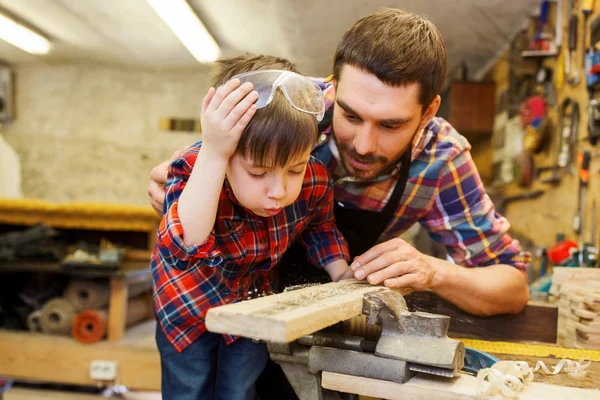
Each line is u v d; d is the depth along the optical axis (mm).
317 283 1241
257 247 1188
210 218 975
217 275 1216
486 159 4574
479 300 1454
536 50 3225
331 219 1393
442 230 1627
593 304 1395
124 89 6430
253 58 1161
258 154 972
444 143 1529
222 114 937
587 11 2748
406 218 1613
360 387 922
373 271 1196
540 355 1330
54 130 6504
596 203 2566
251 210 1093
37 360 2932
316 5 3537
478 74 4914
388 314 944
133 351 2902
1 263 3088
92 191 6441
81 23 4902
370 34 1183
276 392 1441
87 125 6473
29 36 5301
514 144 3744
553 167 3064
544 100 3250
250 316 732
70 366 2914
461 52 4363
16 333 3080
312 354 965
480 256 1617
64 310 3018
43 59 6270
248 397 1253
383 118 1185
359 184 1509
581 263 2070
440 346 899
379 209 1550
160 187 1401
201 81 6332
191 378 1231
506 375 896
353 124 1242
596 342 1399
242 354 1247
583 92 2777
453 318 1563
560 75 3020
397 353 909
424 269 1245
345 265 1336
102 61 6188
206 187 962
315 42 4133
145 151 6414
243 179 1012
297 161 1013
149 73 6398
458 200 1572
